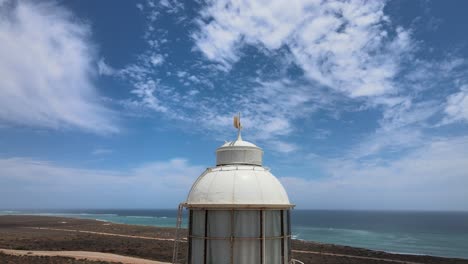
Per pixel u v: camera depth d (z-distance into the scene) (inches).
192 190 394.9
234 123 433.4
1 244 1974.7
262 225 360.5
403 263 1863.9
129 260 1573.6
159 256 1742.1
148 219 6865.2
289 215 398.9
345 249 2325.3
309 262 1765.5
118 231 3228.3
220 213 364.5
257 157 406.0
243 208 358.0
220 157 408.5
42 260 1414.9
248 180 373.1
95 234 2883.9
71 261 1428.4
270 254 365.1
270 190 376.2
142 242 2348.7
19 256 1487.5
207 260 361.1
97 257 1604.3
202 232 368.8
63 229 3410.4
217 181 376.2
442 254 2600.9
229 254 355.6
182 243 2007.9
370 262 1841.8
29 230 3267.7
